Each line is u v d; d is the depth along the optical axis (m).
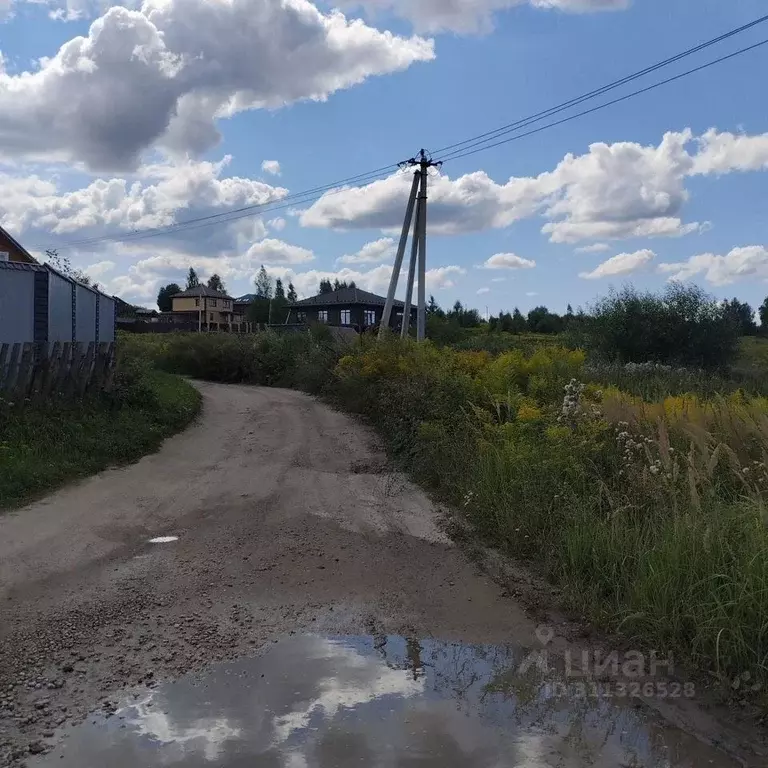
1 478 8.06
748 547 4.37
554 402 9.68
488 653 4.38
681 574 4.41
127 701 3.73
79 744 3.33
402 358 16.19
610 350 25.05
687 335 24.67
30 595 5.21
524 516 6.24
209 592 5.36
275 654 4.33
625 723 3.57
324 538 6.77
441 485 8.67
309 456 11.17
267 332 31.98
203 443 12.37
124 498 8.20
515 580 5.53
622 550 5.06
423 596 5.33
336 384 19.39
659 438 6.55
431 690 3.90
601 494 6.11
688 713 3.63
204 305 79.12
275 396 21.80
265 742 3.36
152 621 4.80
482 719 3.60
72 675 4.01
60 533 6.72
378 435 13.15
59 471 8.91
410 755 3.27
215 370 31.23
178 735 3.41
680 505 5.47
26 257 27.56
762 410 7.15
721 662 3.89
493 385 11.32
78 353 12.02
